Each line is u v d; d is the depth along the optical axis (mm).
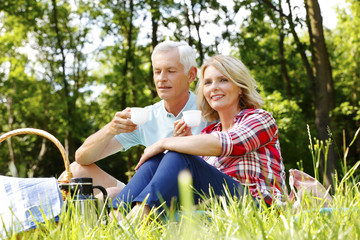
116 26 15805
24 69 17062
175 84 3430
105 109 16438
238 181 2535
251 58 14445
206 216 1603
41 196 1934
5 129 20125
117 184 3443
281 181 2621
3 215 1871
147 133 3523
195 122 2711
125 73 15680
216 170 2340
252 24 14047
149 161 2311
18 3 15477
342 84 19609
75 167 3406
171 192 2074
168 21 14180
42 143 20125
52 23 16219
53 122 19219
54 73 16406
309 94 17234
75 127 16000
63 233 1446
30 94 17047
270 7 13227
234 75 2730
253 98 2760
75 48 16156
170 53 3441
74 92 16078
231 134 2445
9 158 19703
